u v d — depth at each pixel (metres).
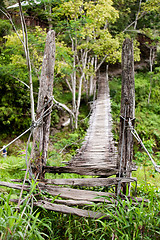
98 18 8.85
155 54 17.31
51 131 11.09
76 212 2.17
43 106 2.54
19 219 1.66
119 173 2.44
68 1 7.84
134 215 2.03
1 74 9.24
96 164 3.63
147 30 14.05
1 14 9.52
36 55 8.69
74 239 2.09
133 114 2.49
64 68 8.86
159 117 13.79
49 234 2.16
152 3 11.80
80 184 2.42
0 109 10.05
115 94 14.73
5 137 10.27
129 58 2.49
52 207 2.22
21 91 10.48
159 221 1.90
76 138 8.75
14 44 8.08
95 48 9.80
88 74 10.88
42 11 7.16
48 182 2.45
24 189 2.35
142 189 3.12
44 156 2.58
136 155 4.43
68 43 12.91
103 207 2.19
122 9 14.70
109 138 6.11
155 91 15.41
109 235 2.00
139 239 1.91
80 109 13.49
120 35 11.48
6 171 4.46
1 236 1.57
